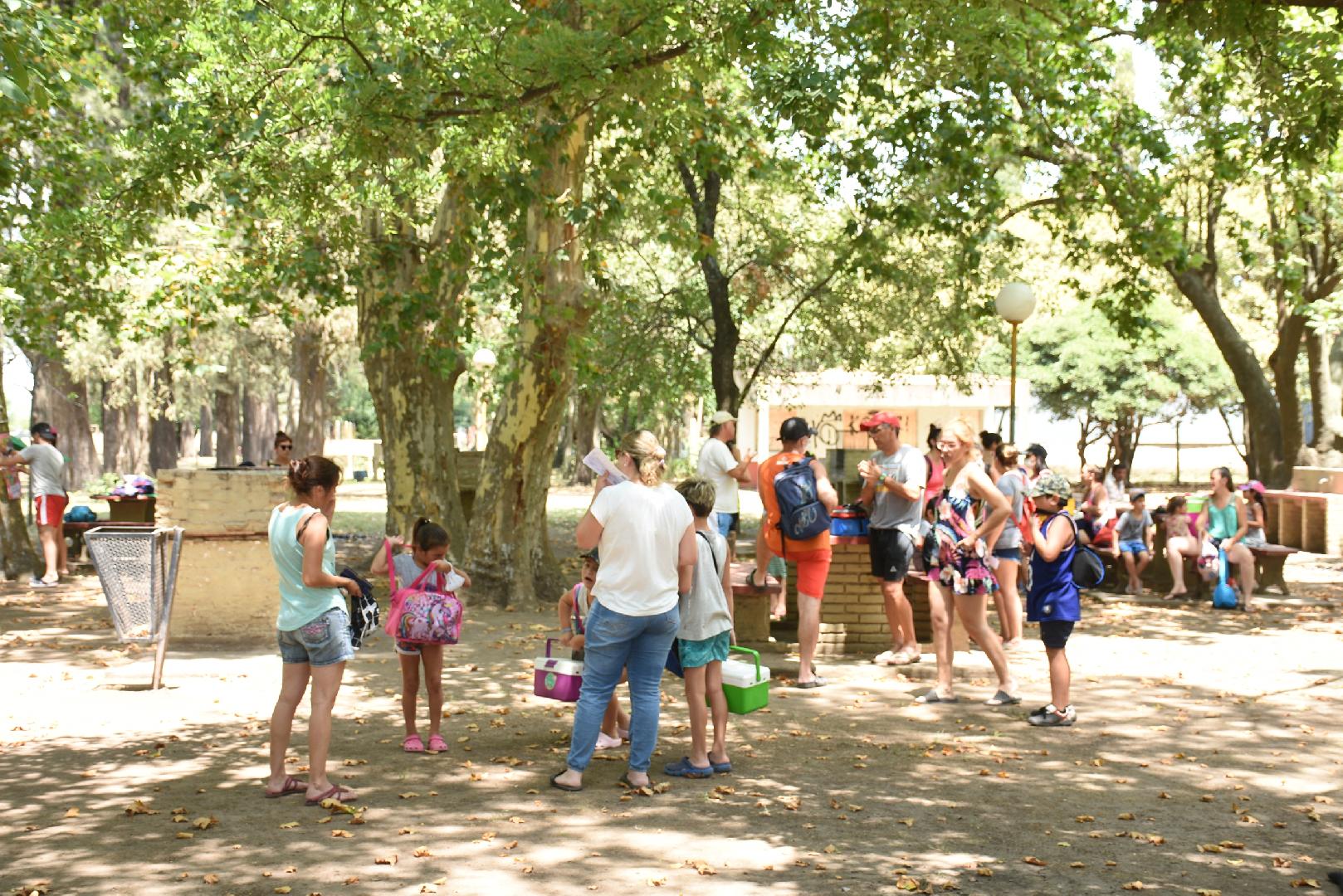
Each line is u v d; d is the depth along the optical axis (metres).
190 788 6.68
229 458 49.56
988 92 13.48
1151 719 8.72
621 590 6.70
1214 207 24.22
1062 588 8.50
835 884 5.22
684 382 23.53
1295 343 25.20
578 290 14.10
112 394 39.03
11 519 16.33
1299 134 11.35
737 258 22.06
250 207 12.82
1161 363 44.25
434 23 11.20
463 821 6.12
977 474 9.15
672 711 8.97
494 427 14.54
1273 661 11.09
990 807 6.48
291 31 11.78
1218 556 14.70
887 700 9.37
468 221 14.91
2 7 7.11
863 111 15.54
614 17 10.92
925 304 22.11
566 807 6.40
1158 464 70.50
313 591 6.33
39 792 6.59
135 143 13.02
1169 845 5.85
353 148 11.15
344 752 7.59
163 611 9.56
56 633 12.08
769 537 10.05
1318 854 5.75
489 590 14.37
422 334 15.69
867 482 11.33
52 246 14.27
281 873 5.29
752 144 15.30
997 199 16.77
